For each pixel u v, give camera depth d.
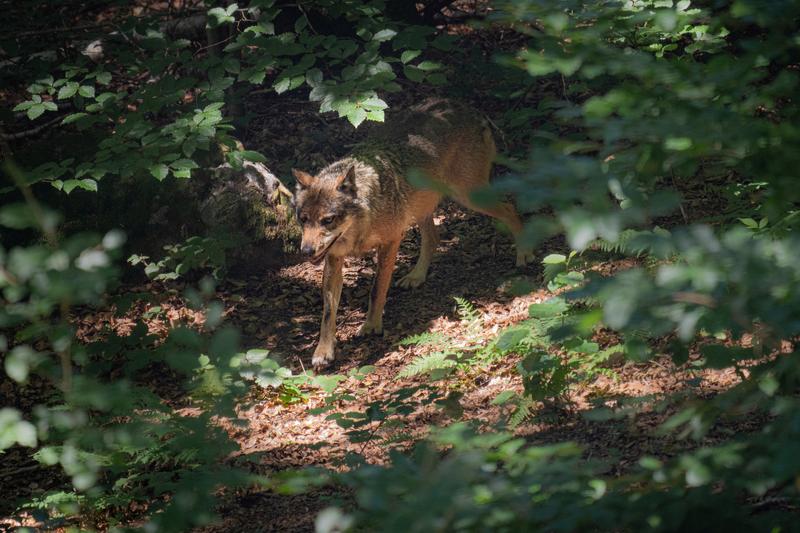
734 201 9.96
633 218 3.31
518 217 17.27
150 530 4.44
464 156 17.23
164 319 16.70
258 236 18.59
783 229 5.30
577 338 8.33
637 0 8.89
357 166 15.52
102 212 18.16
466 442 3.92
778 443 3.48
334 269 15.50
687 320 3.27
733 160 4.27
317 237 14.76
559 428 10.08
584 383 10.77
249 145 21.84
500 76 22.30
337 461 9.74
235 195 18.56
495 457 3.86
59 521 8.98
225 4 20.38
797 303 3.09
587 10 4.94
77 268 3.57
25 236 18.19
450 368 12.82
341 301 17.59
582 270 9.39
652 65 4.14
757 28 16.39
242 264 18.52
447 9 26.39
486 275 17.33
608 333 12.35
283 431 12.73
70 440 4.73
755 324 4.90
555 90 22.47
